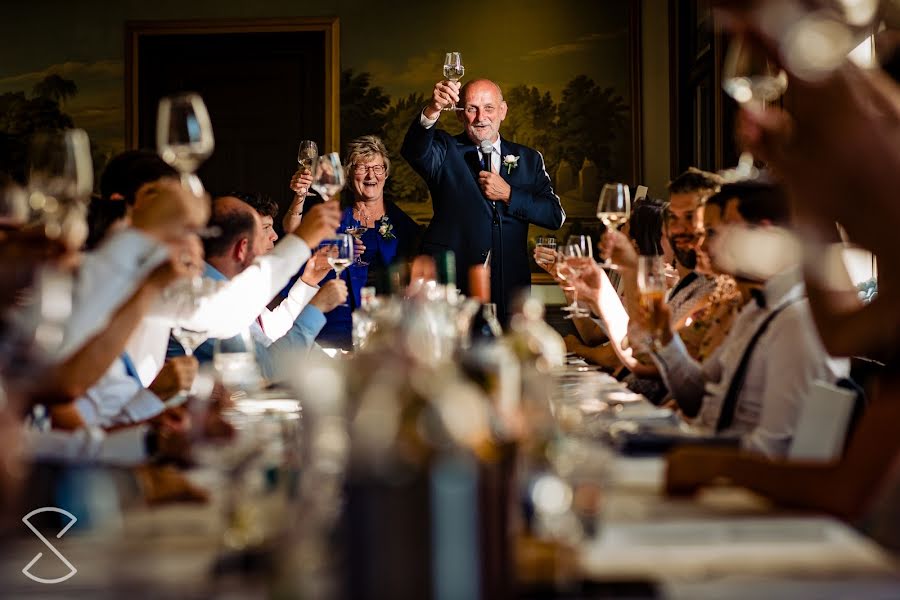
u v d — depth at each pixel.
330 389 1.40
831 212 2.07
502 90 9.34
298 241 4.03
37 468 1.82
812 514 1.79
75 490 1.72
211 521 1.73
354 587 1.22
